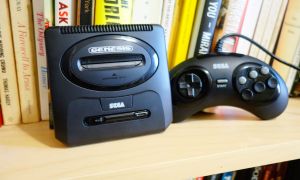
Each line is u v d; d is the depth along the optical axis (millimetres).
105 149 251
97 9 286
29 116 297
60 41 247
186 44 340
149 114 274
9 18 265
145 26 275
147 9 307
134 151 249
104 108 256
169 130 294
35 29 274
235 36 345
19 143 256
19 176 209
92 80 251
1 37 267
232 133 294
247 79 315
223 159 254
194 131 295
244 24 349
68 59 247
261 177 455
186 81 304
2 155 236
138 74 266
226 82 312
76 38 251
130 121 266
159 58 279
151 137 277
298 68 364
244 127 310
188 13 326
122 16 295
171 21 323
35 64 285
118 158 237
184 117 312
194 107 311
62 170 217
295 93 415
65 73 247
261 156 270
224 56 320
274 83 318
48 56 245
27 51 278
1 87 280
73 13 283
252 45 365
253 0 342
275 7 358
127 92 263
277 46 383
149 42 274
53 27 247
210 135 287
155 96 274
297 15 370
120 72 260
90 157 237
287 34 378
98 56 256
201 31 336
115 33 264
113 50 260
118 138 267
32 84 289
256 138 284
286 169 467
